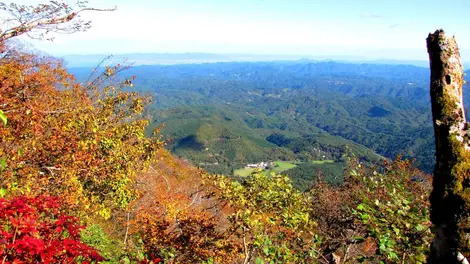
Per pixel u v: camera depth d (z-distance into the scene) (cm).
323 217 852
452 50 270
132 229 1127
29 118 680
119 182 998
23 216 321
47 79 1044
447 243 256
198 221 651
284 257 536
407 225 412
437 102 268
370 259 431
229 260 618
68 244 325
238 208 593
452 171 254
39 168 724
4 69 820
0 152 585
